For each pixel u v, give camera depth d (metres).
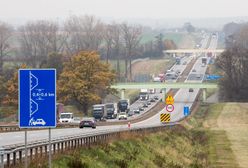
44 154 63.44
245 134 181.12
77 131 136.12
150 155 100.00
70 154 69.31
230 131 193.00
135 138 110.75
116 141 97.00
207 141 157.75
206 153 126.75
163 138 133.88
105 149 83.81
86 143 81.31
